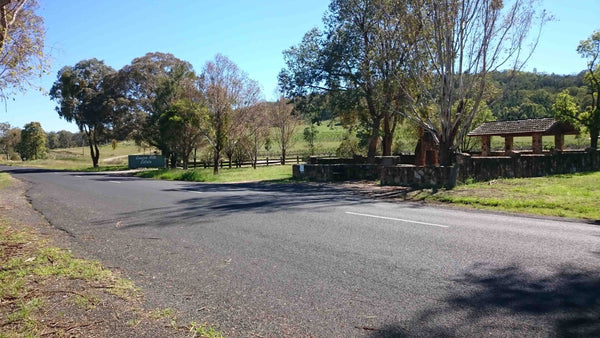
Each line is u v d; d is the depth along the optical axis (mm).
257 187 18750
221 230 8266
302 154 53844
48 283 5148
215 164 32469
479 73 15883
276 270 5562
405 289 4766
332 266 5684
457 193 13516
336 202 12461
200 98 32688
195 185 20562
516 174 19203
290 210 10719
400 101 23297
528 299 4418
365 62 23891
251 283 5078
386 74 22047
